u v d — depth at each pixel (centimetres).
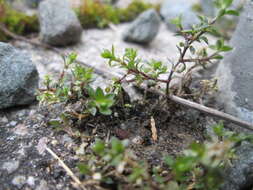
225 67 14
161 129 13
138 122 13
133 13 26
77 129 12
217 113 12
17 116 13
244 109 13
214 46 11
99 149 9
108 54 11
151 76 12
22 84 13
